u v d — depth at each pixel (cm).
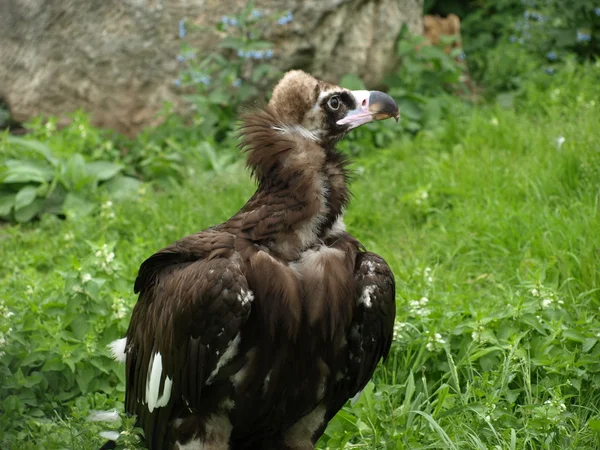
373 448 704
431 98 1435
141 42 1441
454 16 1609
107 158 1346
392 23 1479
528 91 1454
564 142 1142
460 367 782
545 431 693
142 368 649
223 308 584
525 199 1088
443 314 815
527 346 774
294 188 615
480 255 997
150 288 655
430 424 689
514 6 1794
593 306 849
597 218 946
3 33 1483
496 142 1259
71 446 697
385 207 1141
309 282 600
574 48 1580
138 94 1452
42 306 848
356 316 627
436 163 1209
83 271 826
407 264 971
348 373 644
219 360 595
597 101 1340
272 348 593
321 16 1420
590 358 752
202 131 1391
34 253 1089
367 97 659
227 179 1245
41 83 1463
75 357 787
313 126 646
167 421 630
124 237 1129
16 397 750
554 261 883
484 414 702
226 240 614
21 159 1299
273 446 657
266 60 1426
